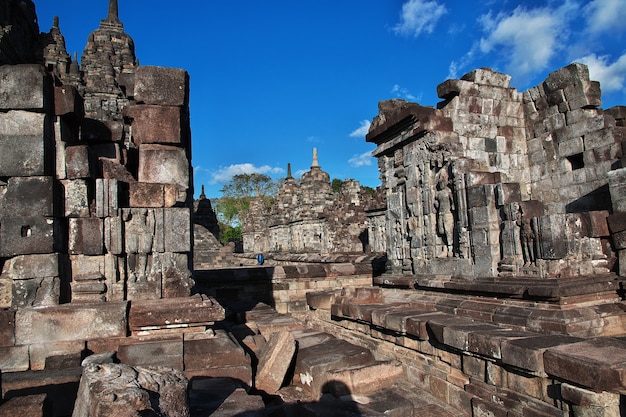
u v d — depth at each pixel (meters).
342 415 4.52
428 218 8.85
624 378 3.73
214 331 5.88
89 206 5.95
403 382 6.91
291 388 5.75
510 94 9.69
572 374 4.13
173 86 6.72
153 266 6.12
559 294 5.59
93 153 6.17
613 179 6.71
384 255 14.09
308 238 35.25
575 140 8.80
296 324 7.69
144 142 6.54
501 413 5.04
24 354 5.12
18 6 22.50
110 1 32.00
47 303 5.43
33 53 25.67
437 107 9.62
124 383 3.29
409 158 9.52
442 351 6.20
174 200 6.32
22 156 5.50
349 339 8.84
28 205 5.47
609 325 5.57
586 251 6.38
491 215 7.26
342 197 30.88
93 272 5.86
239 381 5.21
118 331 5.38
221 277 11.52
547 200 9.30
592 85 8.72
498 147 9.41
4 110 5.52
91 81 28.19
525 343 4.79
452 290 7.64
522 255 6.79
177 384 3.52
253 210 54.22
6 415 3.54
